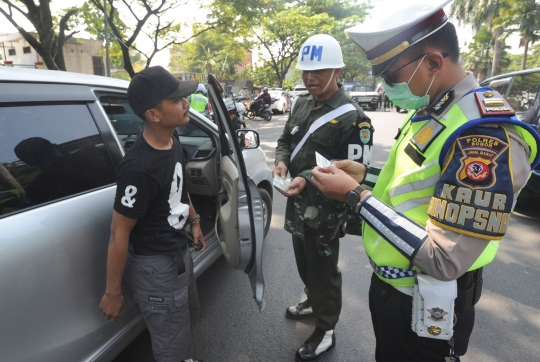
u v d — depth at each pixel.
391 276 1.04
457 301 0.99
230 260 1.73
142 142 1.34
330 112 1.70
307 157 1.78
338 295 1.91
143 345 2.13
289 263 3.03
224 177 1.83
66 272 1.32
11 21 9.32
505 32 17.64
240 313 2.40
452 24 0.91
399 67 0.93
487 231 0.78
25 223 1.22
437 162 0.88
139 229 1.41
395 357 1.11
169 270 1.48
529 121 3.84
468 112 0.85
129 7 12.13
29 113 1.35
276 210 4.25
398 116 15.09
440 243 0.82
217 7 13.91
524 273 2.84
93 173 1.53
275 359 2.01
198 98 7.12
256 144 2.56
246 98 16.00
